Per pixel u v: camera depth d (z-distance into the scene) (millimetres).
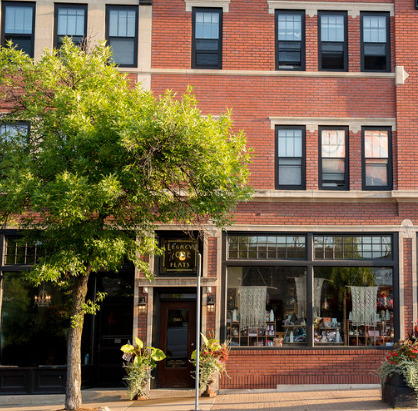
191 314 14680
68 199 9750
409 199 14609
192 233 13664
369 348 14195
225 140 11680
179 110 10922
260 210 14703
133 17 15273
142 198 10945
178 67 15148
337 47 15273
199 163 10727
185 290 14703
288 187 14875
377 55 15227
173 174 11297
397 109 14984
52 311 14438
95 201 10258
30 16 15188
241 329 14453
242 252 14695
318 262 14555
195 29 15297
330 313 14523
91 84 11430
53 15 15148
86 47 13375
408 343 11781
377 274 14648
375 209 14734
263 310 14508
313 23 15312
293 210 14727
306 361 14133
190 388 14344
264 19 15266
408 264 14508
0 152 11617
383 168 14961
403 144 14875
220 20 15328
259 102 15055
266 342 14391
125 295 15062
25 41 15141
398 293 14422
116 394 13711
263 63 15164
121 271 14828
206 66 15227
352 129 15000
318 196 14586
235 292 14594
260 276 14641
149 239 11703
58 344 14352
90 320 14867
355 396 12609
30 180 10211
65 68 11594
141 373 13305
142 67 15055
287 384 14023
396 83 15070
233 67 15141
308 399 12508
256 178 14781
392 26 15281
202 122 10648
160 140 10602
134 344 14148
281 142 15055
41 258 10883
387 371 11477
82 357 14602
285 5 15320
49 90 11984
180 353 14562
